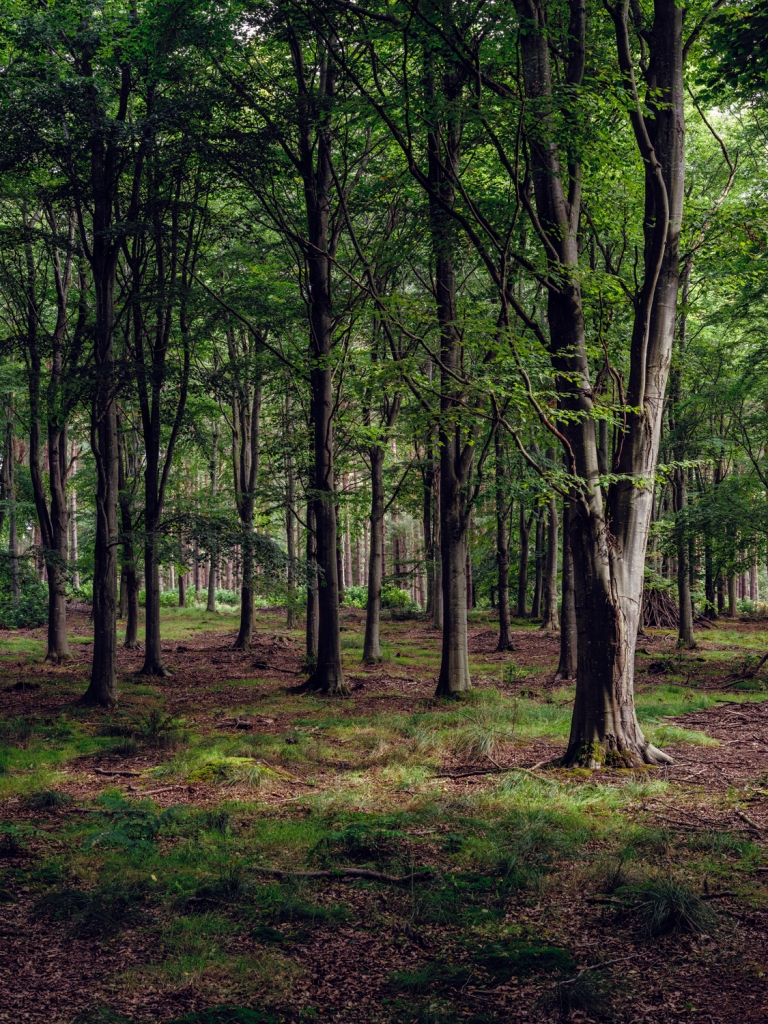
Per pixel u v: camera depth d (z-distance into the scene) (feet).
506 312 30.32
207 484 129.29
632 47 39.27
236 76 50.65
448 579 51.93
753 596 154.40
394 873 20.42
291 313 61.41
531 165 32.94
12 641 90.22
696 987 14.44
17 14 47.85
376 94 45.03
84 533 140.97
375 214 57.93
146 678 63.36
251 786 29.71
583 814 25.39
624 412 32.50
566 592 57.93
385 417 68.28
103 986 14.79
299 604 105.91
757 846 21.97
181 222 59.47
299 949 16.37
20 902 18.80
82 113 45.98
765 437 67.10
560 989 13.99
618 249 52.37
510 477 53.72
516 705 45.65
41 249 63.41
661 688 53.26
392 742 37.40
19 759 34.88
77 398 53.11
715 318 62.90
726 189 37.32
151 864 21.33
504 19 31.55
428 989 14.58
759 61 27.61
